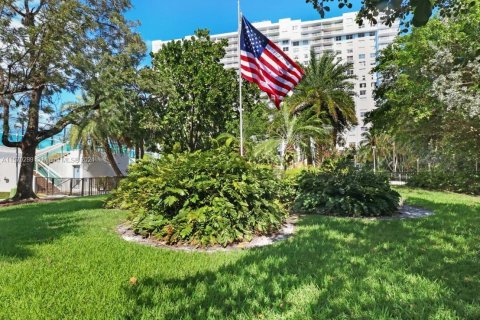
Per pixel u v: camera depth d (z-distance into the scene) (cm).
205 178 595
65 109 1794
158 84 1477
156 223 587
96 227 680
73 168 2670
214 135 1644
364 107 7612
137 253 485
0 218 831
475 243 525
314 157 1741
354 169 977
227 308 308
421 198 1263
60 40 1246
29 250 493
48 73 1310
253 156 1042
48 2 1293
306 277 380
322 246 520
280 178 931
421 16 184
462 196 1489
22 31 1230
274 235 625
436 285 352
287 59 834
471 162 1898
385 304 309
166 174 617
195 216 552
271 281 370
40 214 891
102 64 1374
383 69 2116
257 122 1536
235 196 588
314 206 901
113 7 1608
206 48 1588
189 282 370
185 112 1558
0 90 1318
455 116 1398
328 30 8469
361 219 781
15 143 1580
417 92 1562
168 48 1596
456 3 430
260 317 290
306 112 1795
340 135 2705
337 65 2291
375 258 449
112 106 1414
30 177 1608
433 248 498
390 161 5784
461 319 281
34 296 326
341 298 323
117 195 1023
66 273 394
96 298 323
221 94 1552
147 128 1532
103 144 2353
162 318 288
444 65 1305
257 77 800
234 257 473
